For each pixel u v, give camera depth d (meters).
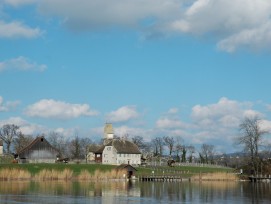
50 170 155.38
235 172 182.62
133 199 91.00
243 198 95.94
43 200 86.50
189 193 106.44
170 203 85.38
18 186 117.25
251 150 173.38
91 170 165.38
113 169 165.62
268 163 176.38
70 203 83.12
